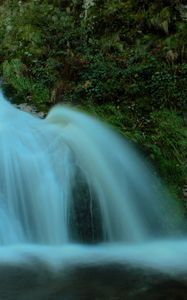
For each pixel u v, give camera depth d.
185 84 8.62
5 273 4.84
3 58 10.54
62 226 5.91
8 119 7.83
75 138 6.81
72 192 5.98
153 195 6.59
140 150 7.07
